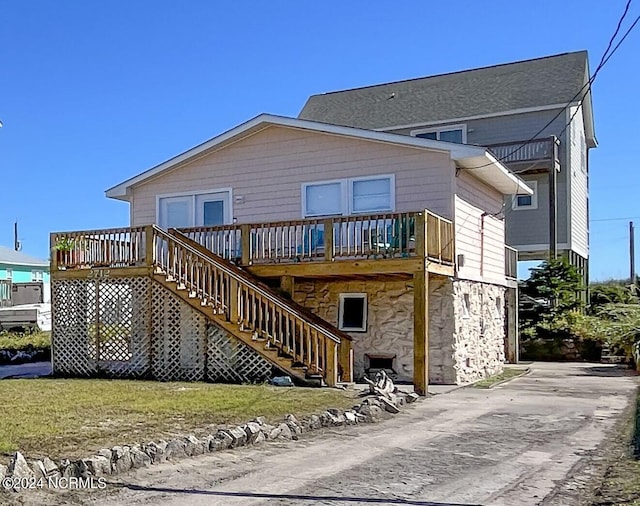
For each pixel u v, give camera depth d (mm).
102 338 13594
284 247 13227
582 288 21969
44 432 6930
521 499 5211
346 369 11906
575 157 23828
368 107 26516
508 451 7016
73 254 13953
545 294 21016
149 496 5152
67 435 6816
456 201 13328
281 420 8102
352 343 12633
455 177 13250
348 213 13914
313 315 12953
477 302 14922
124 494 5195
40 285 28891
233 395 9984
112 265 13570
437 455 6797
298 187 14461
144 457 6094
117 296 13523
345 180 13992
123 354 13406
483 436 7848
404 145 13422
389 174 13602
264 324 12570
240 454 6703
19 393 10117
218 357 12523
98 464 5672
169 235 13180
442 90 25797
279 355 11930
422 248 11570
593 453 6930
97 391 10422
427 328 11570
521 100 23125
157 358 13086
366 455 6758
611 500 5086
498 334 16797
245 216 14953
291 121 14281
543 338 20641
